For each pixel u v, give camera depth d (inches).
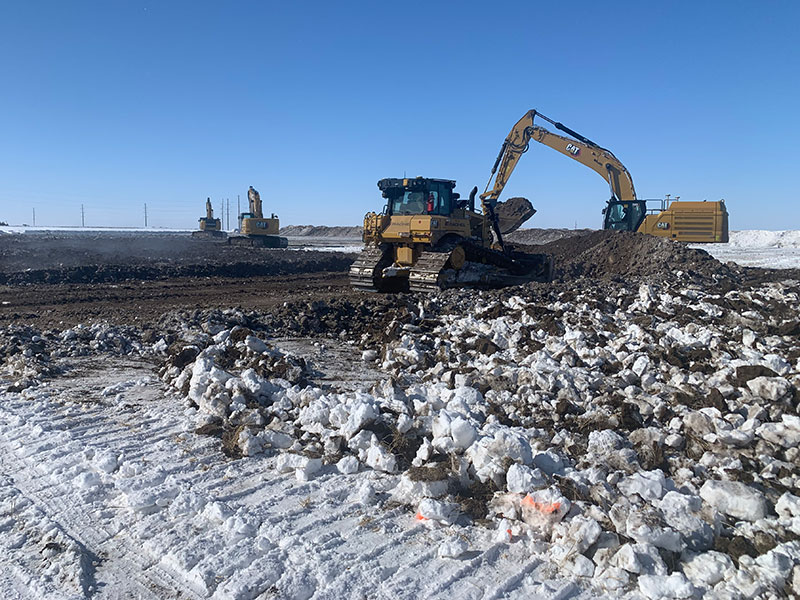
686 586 145.9
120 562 165.5
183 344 392.8
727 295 537.0
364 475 213.5
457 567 159.9
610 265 1002.7
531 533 171.2
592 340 373.7
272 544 170.6
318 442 234.4
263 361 328.2
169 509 189.0
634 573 153.8
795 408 253.1
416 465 210.4
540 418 257.3
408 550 168.1
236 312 487.5
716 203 1122.0
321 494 200.2
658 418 249.4
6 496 199.2
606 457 211.8
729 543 164.1
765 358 308.5
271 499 196.4
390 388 275.4
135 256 1248.8
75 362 369.7
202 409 271.7
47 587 152.6
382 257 725.9
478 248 719.1
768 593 144.9
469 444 211.8
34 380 327.6
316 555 163.2
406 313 465.1
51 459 226.4
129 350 404.5
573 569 157.5
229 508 187.9
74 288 778.2
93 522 185.5
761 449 213.9
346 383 333.1
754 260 1406.3
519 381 296.2
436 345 394.0
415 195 713.0
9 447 239.0
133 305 620.1
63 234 2637.8
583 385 285.4
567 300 530.3
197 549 167.5
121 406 287.3
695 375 295.4
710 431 227.1
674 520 169.5
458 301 530.9
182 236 2509.8
